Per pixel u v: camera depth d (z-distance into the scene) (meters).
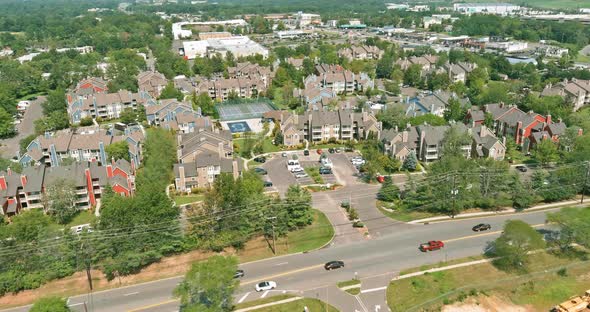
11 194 117.94
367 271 91.06
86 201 123.94
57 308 72.38
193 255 99.31
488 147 143.38
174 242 96.88
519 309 82.00
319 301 82.50
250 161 153.00
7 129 186.00
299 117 170.12
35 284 89.88
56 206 116.88
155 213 97.50
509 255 91.62
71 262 92.81
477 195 113.62
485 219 110.62
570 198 120.69
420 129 147.62
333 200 122.88
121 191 124.50
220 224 100.56
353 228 107.50
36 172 124.50
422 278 88.31
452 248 98.31
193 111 183.50
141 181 129.12
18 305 85.56
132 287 89.31
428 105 186.50
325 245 100.69
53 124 185.62
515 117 161.00
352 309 80.38
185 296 74.62
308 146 166.12
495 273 90.00
